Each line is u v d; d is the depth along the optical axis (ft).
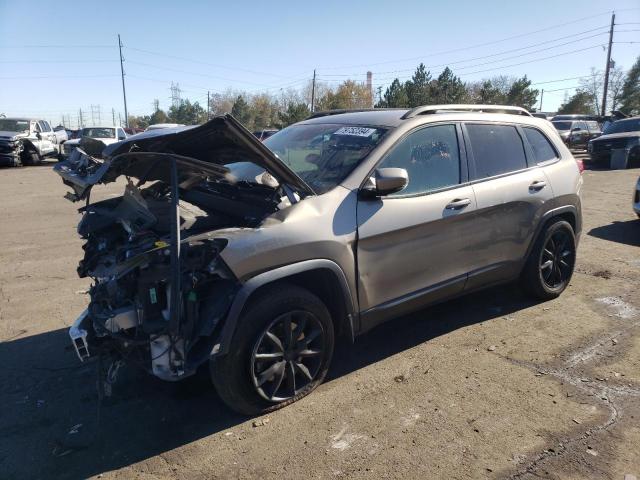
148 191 13.46
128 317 9.74
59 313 17.01
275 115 291.99
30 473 9.53
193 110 306.55
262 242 10.20
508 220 14.99
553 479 9.07
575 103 231.91
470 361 13.42
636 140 59.67
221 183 12.84
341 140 13.43
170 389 12.30
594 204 36.47
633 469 9.29
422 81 183.73
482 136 14.92
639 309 16.71
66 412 11.47
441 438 10.27
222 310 9.92
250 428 10.72
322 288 12.00
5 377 12.97
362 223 11.71
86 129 84.23
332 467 9.51
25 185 52.75
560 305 17.08
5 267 22.17
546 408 11.25
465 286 14.33
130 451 10.11
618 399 11.57
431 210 12.91
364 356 13.79
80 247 25.76
